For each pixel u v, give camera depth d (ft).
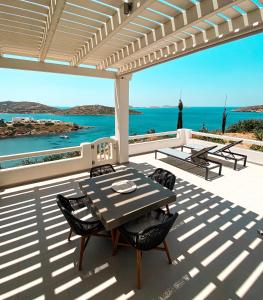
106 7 7.11
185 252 7.57
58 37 10.41
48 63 14.16
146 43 9.79
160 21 8.04
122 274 6.63
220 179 14.75
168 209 9.80
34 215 10.10
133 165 18.47
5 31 9.55
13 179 13.70
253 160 18.62
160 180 10.45
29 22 8.50
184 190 12.91
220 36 7.92
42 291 6.02
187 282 6.31
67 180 14.76
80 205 8.77
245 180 14.53
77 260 7.24
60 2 6.00
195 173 16.16
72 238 8.42
